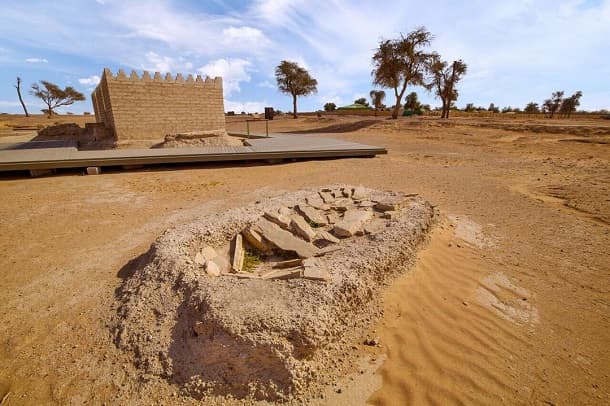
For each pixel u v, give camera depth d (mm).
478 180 9398
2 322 3334
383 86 37219
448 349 2807
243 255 4293
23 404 2402
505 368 2611
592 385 2453
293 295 2916
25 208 7027
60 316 3400
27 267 4496
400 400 2348
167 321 2943
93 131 20547
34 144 17219
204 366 2498
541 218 6094
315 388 2432
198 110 18156
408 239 4316
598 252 4637
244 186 8984
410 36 33062
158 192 8344
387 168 11500
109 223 6145
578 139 16469
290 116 61875
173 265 3572
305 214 5359
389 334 2984
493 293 3660
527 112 64312
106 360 2762
